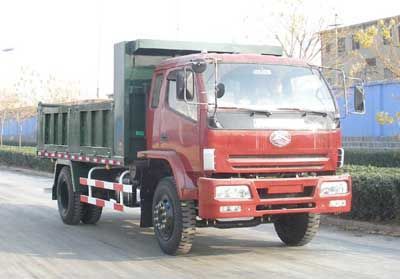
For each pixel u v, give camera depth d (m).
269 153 7.55
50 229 10.84
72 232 10.50
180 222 7.90
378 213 10.53
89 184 10.75
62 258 8.24
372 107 21.56
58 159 12.03
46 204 14.80
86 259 8.16
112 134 9.61
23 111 39.81
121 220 12.03
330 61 20.78
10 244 9.30
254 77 7.82
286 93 7.90
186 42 9.25
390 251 8.61
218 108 7.45
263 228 10.80
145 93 9.22
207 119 7.39
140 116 9.25
